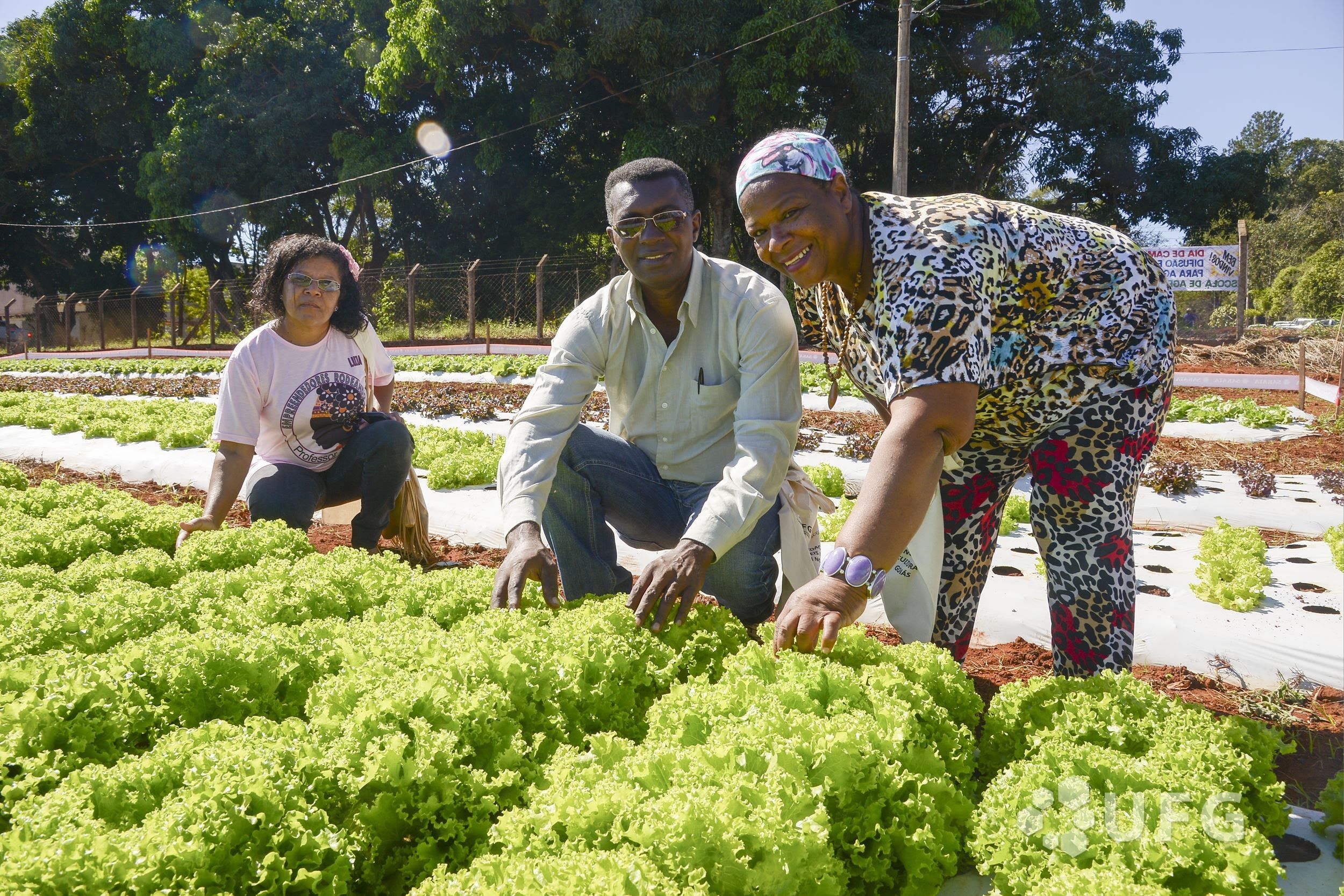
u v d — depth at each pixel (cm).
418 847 229
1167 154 2944
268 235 3625
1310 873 241
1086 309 284
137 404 1280
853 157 3011
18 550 452
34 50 3947
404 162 3334
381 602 382
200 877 196
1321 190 6419
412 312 2750
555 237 3250
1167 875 205
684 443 376
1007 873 216
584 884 180
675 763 226
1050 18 2800
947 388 246
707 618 326
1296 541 617
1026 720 281
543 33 2667
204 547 429
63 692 264
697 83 2530
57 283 4541
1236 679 396
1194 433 1084
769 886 194
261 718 253
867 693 264
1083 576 304
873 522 243
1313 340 1845
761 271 3036
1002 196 3189
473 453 829
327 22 3475
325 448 531
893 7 2659
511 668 276
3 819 232
